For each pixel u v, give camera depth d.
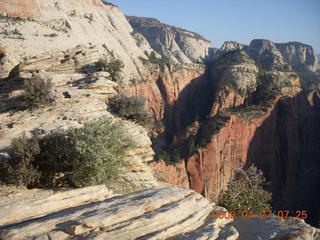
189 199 8.00
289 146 89.12
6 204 7.17
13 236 5.83
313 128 103.00
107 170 10.09
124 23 168.25
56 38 83.75
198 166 65.81
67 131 10.47
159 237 6.41
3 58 22.19
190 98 120.50
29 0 92.12
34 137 10.01
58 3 104.50
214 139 69.75
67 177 9.85
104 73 17.27
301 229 7.19
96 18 119.31
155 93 104.06
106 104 15.86
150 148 14.17
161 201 7.55
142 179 12.98
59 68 18.33
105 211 6.82
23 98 14.23
